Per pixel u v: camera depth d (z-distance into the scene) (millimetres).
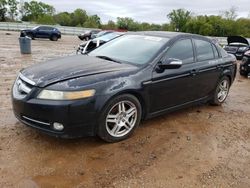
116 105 3990
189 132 4695
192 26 61125
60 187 3094
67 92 3559
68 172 3357
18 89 3939
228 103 6570
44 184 3123
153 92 4426
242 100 6953
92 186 3141
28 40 14805
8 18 76312
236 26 58281
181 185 3266
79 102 3578
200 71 5242
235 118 5547
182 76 4852
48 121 3604
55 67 4098
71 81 3678
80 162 3572
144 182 3270
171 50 4777
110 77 3906
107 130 3953
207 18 61344
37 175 3266
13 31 38781
